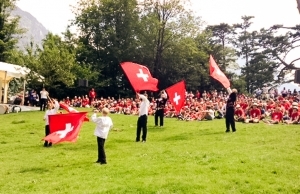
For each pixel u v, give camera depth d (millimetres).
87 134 24594
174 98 26547
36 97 47188
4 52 62281
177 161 15859
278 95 49281
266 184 12688
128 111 37531
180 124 28234
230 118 23531
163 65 69438
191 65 69375
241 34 85062
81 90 59562
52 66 40000
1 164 16859
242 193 11945
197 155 16797
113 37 66500
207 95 47156
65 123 17453
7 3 62344
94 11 67500
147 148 19234
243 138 21203
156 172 14000
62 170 15344
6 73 42094
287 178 13508
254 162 15219
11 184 13648
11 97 52562
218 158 16047
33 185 13273
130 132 24828
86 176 14055
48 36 57438
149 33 67625
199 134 23297
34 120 31016
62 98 59094
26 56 42125
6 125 28812
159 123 28812
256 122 28469
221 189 12094
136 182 12594
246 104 33125
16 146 21266
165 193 11539
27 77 41094
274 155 16531
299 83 14648
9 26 63531
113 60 67562
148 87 21469
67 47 61219
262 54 76562
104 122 16047
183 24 67188
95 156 17922
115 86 67000
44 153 19016
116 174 14086
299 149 18000
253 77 75938
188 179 12852
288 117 28766
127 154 17938
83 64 60906
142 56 68438
